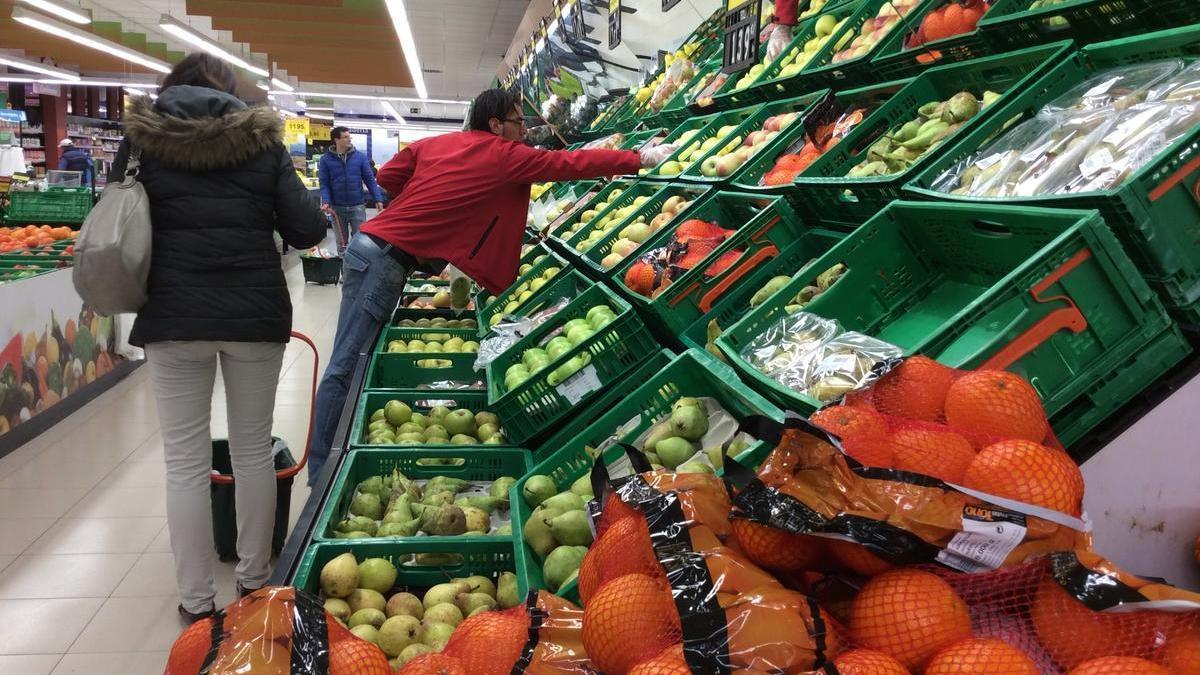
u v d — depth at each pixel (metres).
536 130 6.46
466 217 3.39
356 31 16.91
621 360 2.72
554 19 7.98
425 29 20.69
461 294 4.36
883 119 2.61
